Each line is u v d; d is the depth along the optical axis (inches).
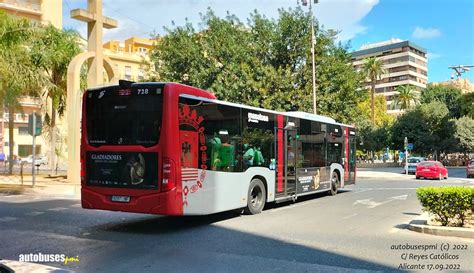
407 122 2353.6
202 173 406.9
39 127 781.9
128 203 385.4
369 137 2309.3
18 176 1067.9
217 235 369.7
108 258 289.3
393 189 868.6
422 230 376.2
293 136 592.1
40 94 1076.5
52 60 1020.5
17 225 420.5
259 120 513.0
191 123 396.8
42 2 2463.1
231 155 455.8
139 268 264.1
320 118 699.4
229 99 1210.6
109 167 396.8
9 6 2319.1
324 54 1293.1
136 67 2955.2
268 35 1264.8
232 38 1280.8
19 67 938.7
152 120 380.8
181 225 422.0
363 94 1376.7
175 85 384.8
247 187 481.1
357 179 1330.0
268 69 1206.9
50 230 394.3
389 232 378.9
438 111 2399.1
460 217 374.6
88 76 888.9
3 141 2262.6
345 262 277.3
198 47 1320.1
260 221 443.8
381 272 255.9
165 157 371.2
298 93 1232.2
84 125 414.0
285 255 296.2
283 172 561.0
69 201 623.8
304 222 436.5
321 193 753.6
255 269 261.3
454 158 3068.4
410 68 5428.2
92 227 411.5
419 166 1350.9
